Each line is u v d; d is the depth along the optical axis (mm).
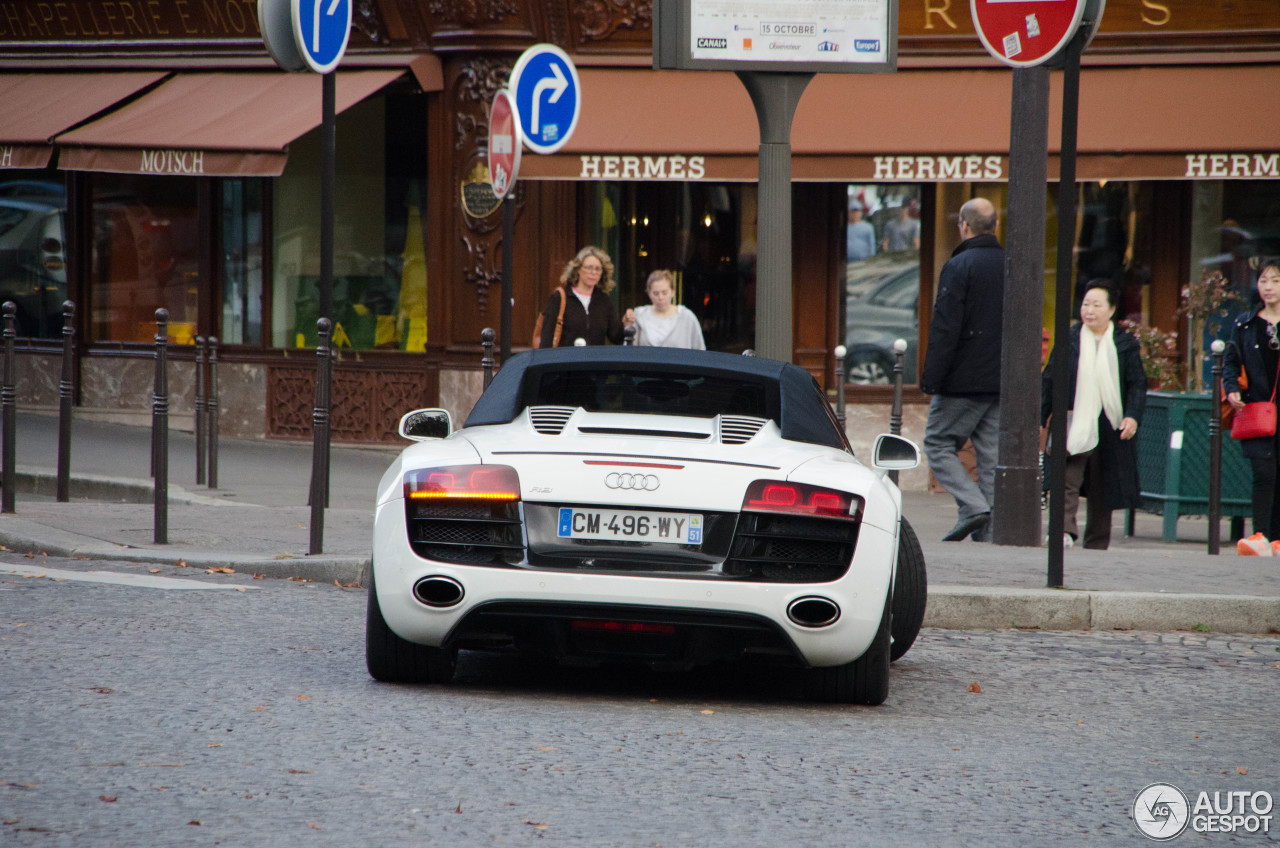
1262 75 32094
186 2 36344
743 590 12031
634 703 13008
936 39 33000
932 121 31641
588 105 32656
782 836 9188
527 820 9281
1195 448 26703
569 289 27312
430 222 34625
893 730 12328
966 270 23812
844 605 12258
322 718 11773
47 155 34781
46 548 20406
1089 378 23547
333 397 35844
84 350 38594
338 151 35938
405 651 12953
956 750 11688
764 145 21062
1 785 9625
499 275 34062
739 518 12203
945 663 15555
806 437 13383
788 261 21156
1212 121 31094
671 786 10219
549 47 24109
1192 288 33000
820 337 34531
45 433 34875
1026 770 11133
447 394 34562
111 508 24031
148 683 12766
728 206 34875
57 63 37844
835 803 9984
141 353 38094
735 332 35000
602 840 8953
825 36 20766
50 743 10703
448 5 33656
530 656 15047
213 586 18000
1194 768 11445
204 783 9828
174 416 37781
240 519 23047
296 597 17641
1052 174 31156
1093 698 14062
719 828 9289
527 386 13969
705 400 13867
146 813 9133
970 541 24719
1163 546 26516
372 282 35906
